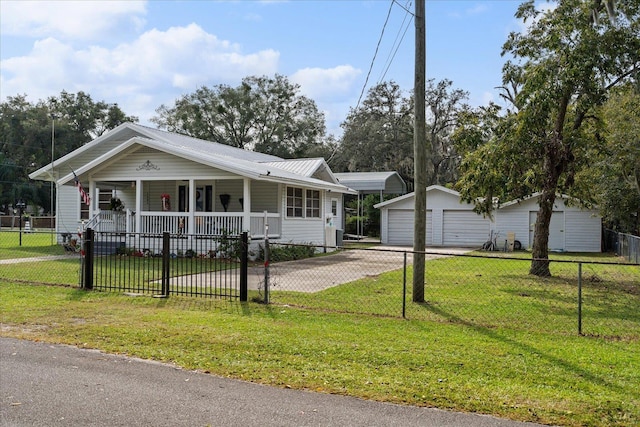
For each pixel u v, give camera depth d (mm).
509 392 4973
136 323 7684
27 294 10047
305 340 6758
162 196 21406
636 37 12672
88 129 64562
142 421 4246
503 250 26312
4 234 32156
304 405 4633
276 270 15047
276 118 57500
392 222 30203
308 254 20547
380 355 6117
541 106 12875
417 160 9852
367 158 47000
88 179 19859
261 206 21891
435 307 9242
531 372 5586
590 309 9359
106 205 24359
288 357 6059
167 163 18672
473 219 28406
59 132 60000
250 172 17281
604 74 12992
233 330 7277
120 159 19328
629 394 4965
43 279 12086
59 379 5281
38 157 60500
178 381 5258
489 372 5566
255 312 8594
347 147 47688
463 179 15578
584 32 12586
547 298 10508
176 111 56750
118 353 6242
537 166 14719
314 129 57938
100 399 4734
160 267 14984
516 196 16094
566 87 12820
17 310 8562
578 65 12516
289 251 19391
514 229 27375
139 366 5746
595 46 12461
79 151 23703
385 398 4812
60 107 63344
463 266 16688
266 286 9352
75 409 4484
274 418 4332
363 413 4461
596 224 25781
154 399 4750
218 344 6570
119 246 19000
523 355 6203
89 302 9344
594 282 13164
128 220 19375
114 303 9281
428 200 29219
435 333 7250
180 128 56531
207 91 56188
